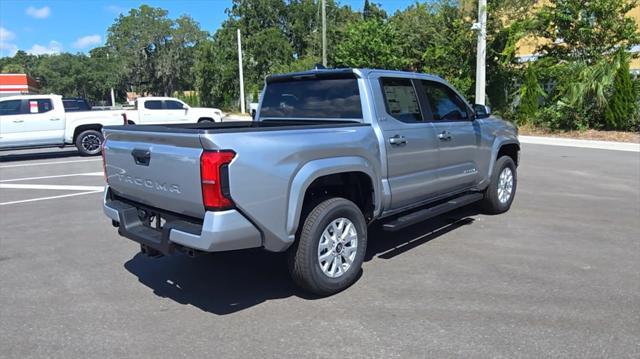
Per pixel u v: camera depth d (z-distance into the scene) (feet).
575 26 64.49
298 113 18.16
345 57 88.69
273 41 150.20
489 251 18.42
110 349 11.73
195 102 180.04
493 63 75.20
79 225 23.26
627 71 58.44
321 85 17.61
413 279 15.76
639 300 13.94
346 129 15.17
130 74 240.32
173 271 16.99
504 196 24.21
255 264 17.61
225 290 15.28
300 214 13.74
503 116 74.74
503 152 24.82
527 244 19.19
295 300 14.43
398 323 12.76
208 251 12.34
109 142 15.92
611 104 59.72
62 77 340.39
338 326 12.69
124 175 15.06
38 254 18.95
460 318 12.97
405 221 16.96
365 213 16.49
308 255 13.94
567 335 11.99
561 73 64.23
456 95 20.85
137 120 63.93
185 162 12.58
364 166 15.40
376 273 16.37
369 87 16.53
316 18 168.25
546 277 15.72
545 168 37.99
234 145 12.26
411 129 17.52
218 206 12.16
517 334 12.07
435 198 19.62
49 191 31.78
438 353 11.26
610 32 64.69
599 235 20.26
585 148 51.72
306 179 13.62
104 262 17.98
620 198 27.20
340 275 14.80
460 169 20.48
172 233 12.97
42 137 48.08
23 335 12.45
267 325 12.85
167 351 11.61
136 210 15.20
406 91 18.16
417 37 83.71
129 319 13.32
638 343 11.62
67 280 16.21
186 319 13.29
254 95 147.84
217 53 156.46
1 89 146.10
